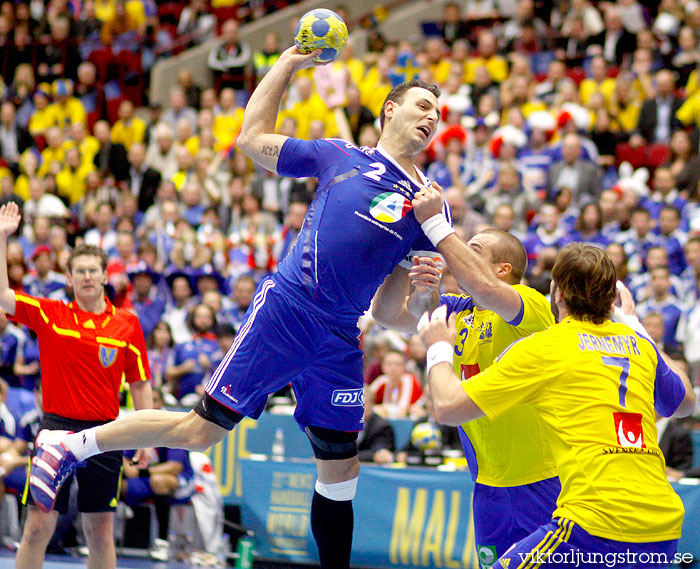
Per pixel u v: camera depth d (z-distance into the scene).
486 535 8.11
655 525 6.35
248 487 14.70
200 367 16.91
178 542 14.52
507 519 7.96
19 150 27.86
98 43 31.95
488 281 7.41
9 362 18.05
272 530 14.46
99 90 30.09
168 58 32.66
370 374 16.62
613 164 22.84
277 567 14.21
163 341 17.59
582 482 6.41
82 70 30.33
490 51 26.38
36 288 19.55
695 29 25.91
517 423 7.68
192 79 30.64
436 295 7.95
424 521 13.56
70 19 31.98
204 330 17.31
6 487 14.95
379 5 34.12
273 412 15.20
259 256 20.81
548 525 6.50
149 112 29.97
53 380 9.78
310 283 7.73
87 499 9.65
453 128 22.55
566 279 6.89
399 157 7.93
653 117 23.34
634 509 6.32
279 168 8.00
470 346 8.23
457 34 29.61
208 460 14.90
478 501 8.11
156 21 33.25
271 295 7.86
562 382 6.60
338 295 7.77
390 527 13.72
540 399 6.67
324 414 8.40
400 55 25.73
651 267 17.72
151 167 24.48
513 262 8.16
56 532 14.07
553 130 22.42
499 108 24.64
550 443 6.66
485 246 8.16
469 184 21.95
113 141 27.06
